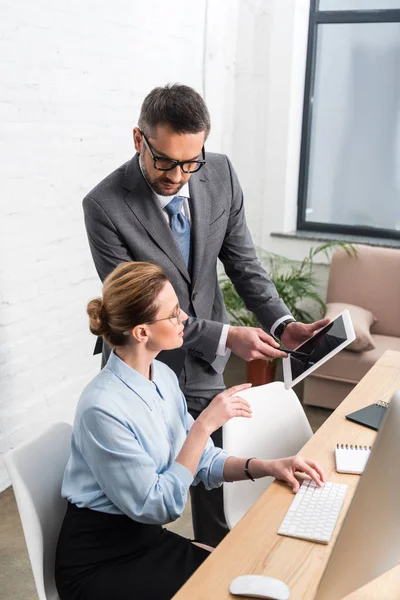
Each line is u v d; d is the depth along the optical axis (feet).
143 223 6.91
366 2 14.20
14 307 9.72
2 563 8.56
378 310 13.12
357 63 14.56
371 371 8.45
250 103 14.84
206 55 13.79
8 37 8.95
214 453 6.30
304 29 14.49
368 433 6.84
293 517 5.34
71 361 11.10
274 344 6.77
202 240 7.22
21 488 5.53
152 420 5.64
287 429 7.43
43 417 10.58
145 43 11.81
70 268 10.78
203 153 6.52
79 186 10.72
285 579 4.66
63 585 5.52
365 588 4.74
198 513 7.89
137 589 5.37
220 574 4.71
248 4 14.34
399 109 14.44
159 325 5.51
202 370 7.46
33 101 9.55
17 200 9.53
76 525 5.54
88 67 10.51
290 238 14.92
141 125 6.36
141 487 5.28
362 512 3.78
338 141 15.05
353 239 14.67
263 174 15.05
